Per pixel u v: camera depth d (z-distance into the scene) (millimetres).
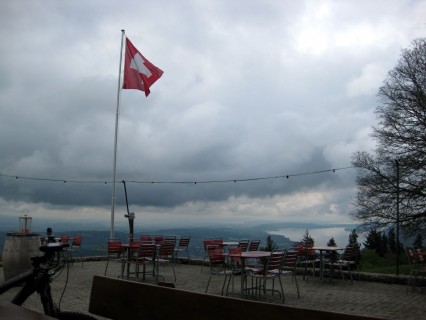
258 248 11906
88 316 3154
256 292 7949
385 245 25922
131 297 3051
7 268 8000
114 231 15859
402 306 7145
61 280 9430
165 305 2828
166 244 9867
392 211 19219
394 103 19891
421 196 18797
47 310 2916
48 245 2957
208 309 2604
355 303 7391
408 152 19359
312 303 7375
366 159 20375
